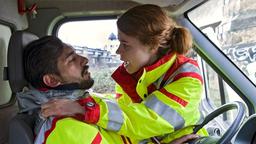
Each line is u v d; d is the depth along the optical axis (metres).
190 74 1.50
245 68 2.49
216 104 2.53
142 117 1.37
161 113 1.40
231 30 2.46
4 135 1.69
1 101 1.85
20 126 1.37
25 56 1.48
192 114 1.50
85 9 2.60
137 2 2.54
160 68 1.50
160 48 1.53
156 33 1.46
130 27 1.46
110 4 2.60
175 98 1.43
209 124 2.28
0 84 1.85
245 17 2.39
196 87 1.49
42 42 1.46
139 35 1.46
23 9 2.25
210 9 2.41
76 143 1.29
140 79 1.49
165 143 1.54
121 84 1.63
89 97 1.42
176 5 2.36
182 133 1.56
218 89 2.55
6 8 1.97
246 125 1.46
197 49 2.52
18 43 1.50
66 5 2.61
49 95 1.43
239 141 1.46
